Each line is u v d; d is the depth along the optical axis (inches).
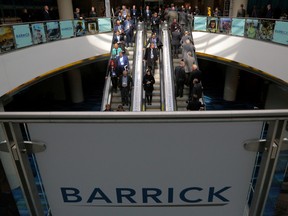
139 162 67.0
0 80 319.6
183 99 386.6
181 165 67.2
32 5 642.2
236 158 66.4
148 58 417.1
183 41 430.3
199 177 69.1
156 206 74.0
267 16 466.0
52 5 737.6
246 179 69.7
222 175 69.0
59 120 61.6
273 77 386.3
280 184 68.8
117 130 63.0
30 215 74.2
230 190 71.4
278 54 361.1
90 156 66.7
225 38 504.7
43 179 70.2
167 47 470.6
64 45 466.6
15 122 62.2
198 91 331.9
